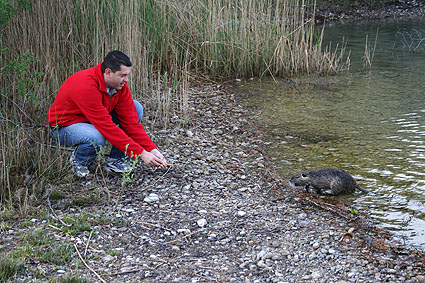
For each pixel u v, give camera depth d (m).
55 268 3.74
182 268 3.89
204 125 7.83
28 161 5.55
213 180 5.72
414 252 4.17
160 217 4.75
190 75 10.61
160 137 7.06
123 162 5.65
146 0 9.89
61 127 5.40
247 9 11.20
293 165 6.28
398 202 5.21
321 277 3.79
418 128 7.52
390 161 6.30
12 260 3.71
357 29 17.89
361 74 11.30
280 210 5.02
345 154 6.60
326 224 4.71
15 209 4.66
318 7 22.11
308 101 9.25
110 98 5.34
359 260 4.04
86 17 8.59
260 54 11.29
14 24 7.54
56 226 4.43
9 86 6.44
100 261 3.94
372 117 8.16
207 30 10.59
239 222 4.71
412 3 23.28
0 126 5.64
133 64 8.26
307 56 11.45
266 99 9.43
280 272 3.86
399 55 13.19
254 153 6.71
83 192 5.15
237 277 3.78
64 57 8.01
